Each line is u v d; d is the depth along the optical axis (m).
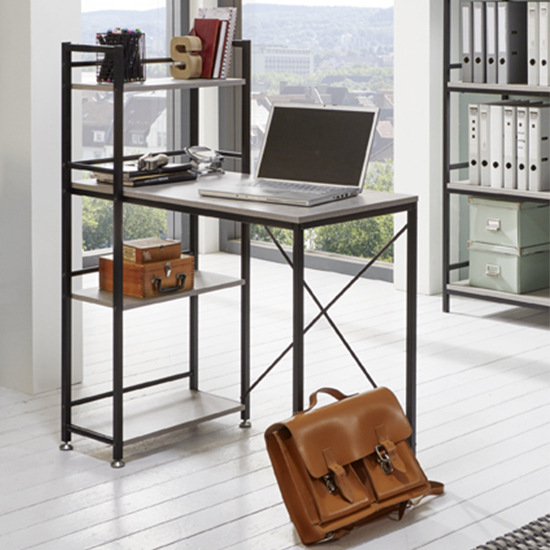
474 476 3.01
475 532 2.65
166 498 2.87
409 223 2.96
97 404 3.65
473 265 5.05
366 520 2.71
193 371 3.62
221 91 6.37
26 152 3.62
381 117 5.67
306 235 6.16
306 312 5.05
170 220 6.39
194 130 3.55
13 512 2.77
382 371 4.05
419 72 5.25
